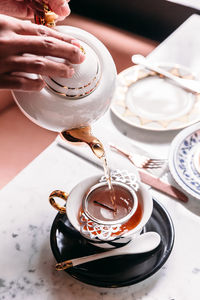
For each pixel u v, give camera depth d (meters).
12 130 1.13
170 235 0.53
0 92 1.22
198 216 0.57
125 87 0.79
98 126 0.72
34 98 0.46
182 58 0.85
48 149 0.70
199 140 0.66
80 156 0.68
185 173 0.61
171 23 1.23
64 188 0.63
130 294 0.50
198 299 0.48
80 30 0.49
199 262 0.52
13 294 0.51
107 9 1.39
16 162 1.04
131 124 0.70
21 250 0.56
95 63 0.46
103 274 0.50
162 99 0.76
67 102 0.46
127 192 0.53
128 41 1.35
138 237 0.53
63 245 0.54
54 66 0.42
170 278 0.51
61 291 0.51
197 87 0.75
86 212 0.51
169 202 0.59
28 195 0.63
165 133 0.70
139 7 1.28
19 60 0.41
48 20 0.49
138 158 0.65
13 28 0.42
